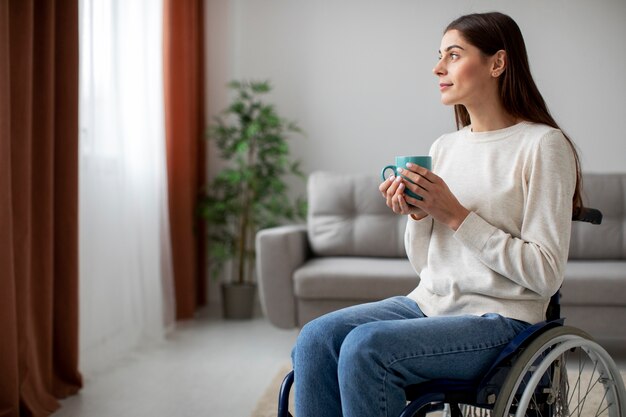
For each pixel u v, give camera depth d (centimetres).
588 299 289
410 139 447
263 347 336
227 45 451
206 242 439
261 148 416
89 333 291
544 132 138
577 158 141
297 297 316
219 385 271
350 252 359
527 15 433
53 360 257
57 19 252
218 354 321
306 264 331
